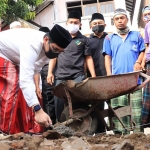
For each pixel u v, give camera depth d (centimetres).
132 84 601
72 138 442
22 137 460
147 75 615
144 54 685
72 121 580
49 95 728
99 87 583
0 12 1808
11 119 493
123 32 687
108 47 693
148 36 698
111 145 402
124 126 610
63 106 668
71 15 680
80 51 679
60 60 679
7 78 490
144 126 664
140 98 663
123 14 685
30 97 445
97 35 734
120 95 607
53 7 2462
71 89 577
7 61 487
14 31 479
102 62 723
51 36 451
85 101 604
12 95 492
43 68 730
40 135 489
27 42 450
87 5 2577
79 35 684
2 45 477
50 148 401
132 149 364
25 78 443
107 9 2580
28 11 2011
